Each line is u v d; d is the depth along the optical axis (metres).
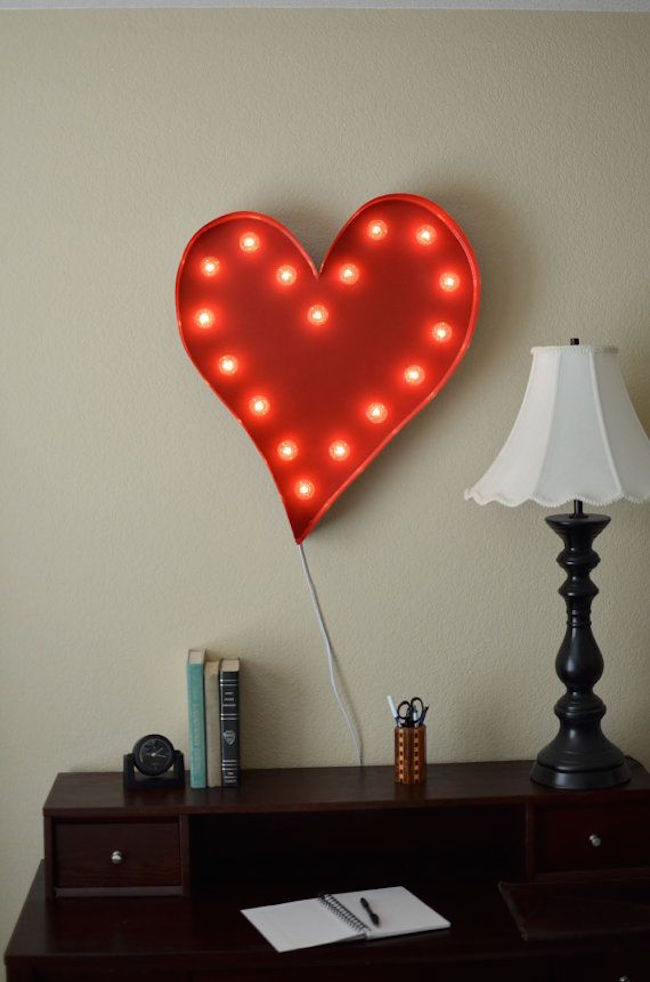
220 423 2.31
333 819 2.29
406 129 2.31
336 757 2.37
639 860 2.16
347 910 2.02
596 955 1.97
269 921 1.99
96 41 2.26
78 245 2.28
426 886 2.15
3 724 2.33
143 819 2.10
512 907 2.02
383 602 2.36
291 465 2.27
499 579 2.37
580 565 2.14
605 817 2.15
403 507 2.35
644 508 2.39
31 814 2.34
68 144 2.27
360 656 2.36
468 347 2.31
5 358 2.29
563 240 2.34
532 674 2.39
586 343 2.35
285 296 2.25
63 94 2.26
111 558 2.32
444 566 2.37
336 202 2.31
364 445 2.27
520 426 2.11
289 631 2.35
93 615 2.33
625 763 2.21
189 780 2.26
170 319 2.29
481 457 2.36
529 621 2.38
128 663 2.34
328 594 2.35
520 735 2.39
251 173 2.29
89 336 2.29
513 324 2.35
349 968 1.94
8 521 2.31
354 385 2.26
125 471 2.31
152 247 2.29
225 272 2.24
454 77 2.31
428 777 2.26
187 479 2.32
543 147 2.33
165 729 2.35
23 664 2.33
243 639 2.35
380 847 2.29
